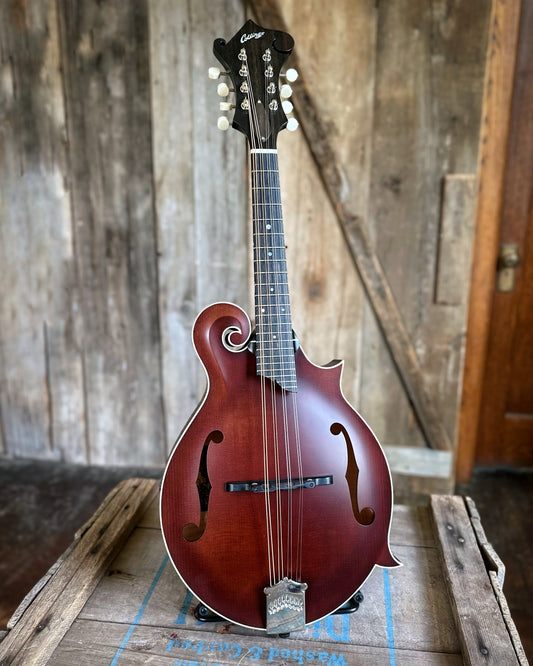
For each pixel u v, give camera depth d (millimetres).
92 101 1989
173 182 2027
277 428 982
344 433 1021
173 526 959
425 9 1747
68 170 2072
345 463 1009
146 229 2096
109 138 2020
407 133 1854
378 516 1027
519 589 1752
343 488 1006
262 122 988
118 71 1948
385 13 1762
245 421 977
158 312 2178
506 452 2439
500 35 1781
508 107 1889
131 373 2262
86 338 2246
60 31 1937
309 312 2061
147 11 1877
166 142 1991
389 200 1915
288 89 980
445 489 2145
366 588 1122
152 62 1922
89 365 2275
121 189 2066
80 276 2178
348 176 1901
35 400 2352
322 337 2084
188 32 1882
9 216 2150
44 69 1980
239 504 974
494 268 2113
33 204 2125
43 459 2424
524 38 1986
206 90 1929
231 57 985
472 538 1234
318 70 1822
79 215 2115
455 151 1852
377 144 1870
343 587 1017
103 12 1897
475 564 1149
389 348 2057
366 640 992
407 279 1983
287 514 985
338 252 1991
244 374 974
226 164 1988
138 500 1392
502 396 2377
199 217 2053
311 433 996
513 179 2131
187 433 963
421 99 1821
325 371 1010
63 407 2344
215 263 2096
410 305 2006
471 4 1728
